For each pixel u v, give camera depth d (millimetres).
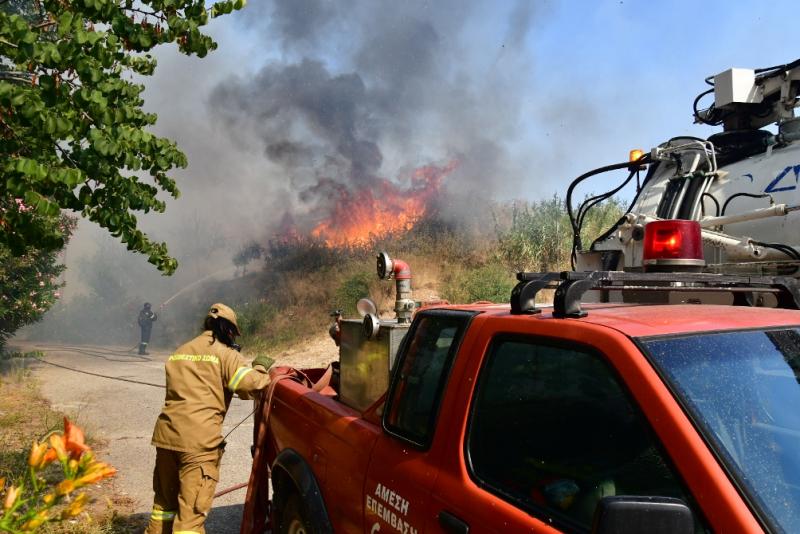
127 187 3205
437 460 2188
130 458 6090
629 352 1733
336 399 3549
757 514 1404
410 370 2576
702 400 1638
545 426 1902
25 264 10352
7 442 6051
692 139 5309
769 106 5332
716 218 4676
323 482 2938
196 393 3586
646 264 2721
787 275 4238
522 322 2115
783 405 1740
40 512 1495
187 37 3283
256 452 3719
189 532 3502
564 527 1700
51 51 2717
